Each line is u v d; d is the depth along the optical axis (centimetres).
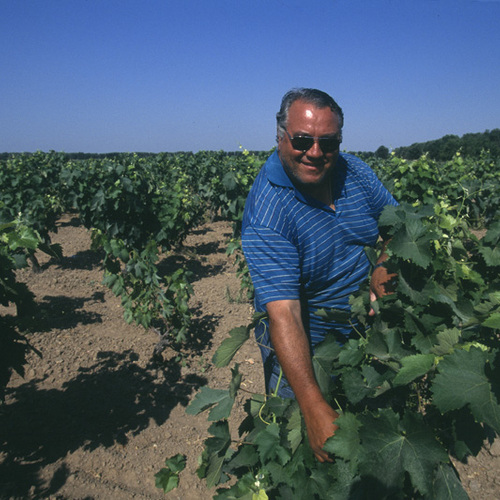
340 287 200
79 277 795
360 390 139
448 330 128
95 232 458
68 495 293
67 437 352
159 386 430
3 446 339
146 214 832
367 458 111
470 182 920
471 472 299
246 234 179
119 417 380
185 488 304
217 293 703
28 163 1608
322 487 134
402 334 152
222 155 2248
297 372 152
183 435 359
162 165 1916
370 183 198
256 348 500
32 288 726
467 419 118
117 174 828
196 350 500
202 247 1048
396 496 114
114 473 316
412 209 153
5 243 259
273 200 176
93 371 454
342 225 189
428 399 143
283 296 167
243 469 176
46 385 428
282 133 171
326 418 137
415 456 110
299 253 184
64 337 531
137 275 461
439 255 160
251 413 176
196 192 1741
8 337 276
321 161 168
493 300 136
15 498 288
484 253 174
